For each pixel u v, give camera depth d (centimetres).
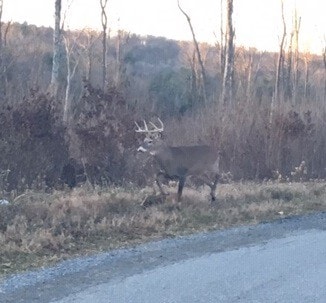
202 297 995
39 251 1277
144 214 1625
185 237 1468
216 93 4347
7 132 2028
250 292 1028
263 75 5769
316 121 3136
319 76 6156
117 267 1184
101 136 2252
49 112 2131
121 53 5197
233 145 2825
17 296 993
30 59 4238
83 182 2189
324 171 2981
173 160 1848
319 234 1534
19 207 1561
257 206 1817
